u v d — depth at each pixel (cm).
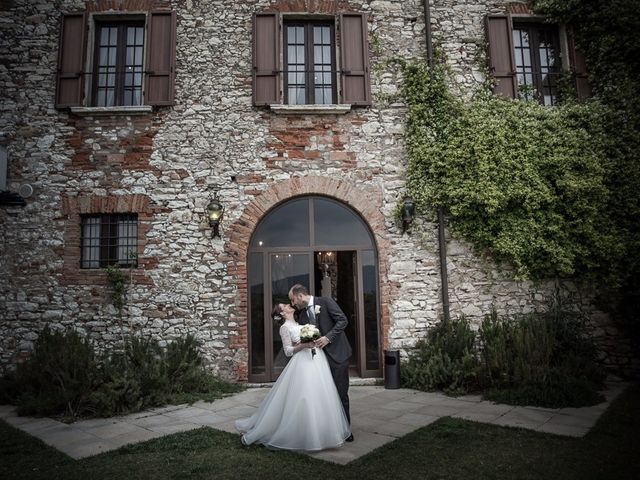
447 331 662
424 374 618
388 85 742
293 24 767
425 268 707
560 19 768
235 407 538
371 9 758
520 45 793
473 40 756
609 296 709
